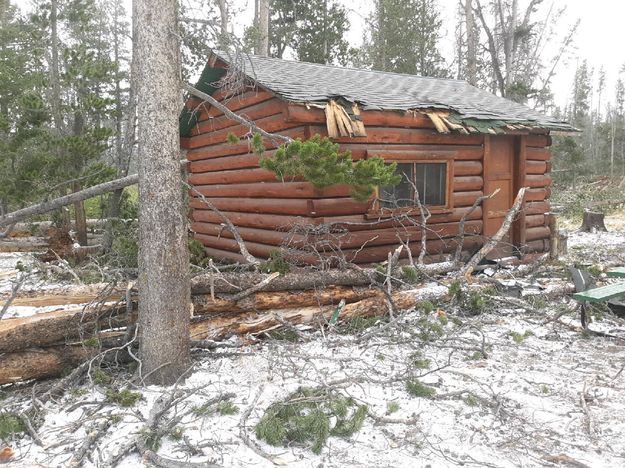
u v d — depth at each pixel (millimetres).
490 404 4152
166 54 4473
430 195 8867
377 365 5047
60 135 14289
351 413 3998
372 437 3707
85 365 4660
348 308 6152
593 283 6398
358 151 7898
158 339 4570
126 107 15695
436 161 8773
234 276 5688
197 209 11312
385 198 8297
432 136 8742
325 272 6250
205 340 5352
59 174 12820
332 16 23234
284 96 6957
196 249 9211
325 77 9555
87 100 13383
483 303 6719
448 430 3801
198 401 4211
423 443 3615
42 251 13750
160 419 3883
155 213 4504
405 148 8453
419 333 5895
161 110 4457
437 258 9008
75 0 15727
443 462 3379
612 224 18625
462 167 9203
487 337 5922
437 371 4922
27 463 3412
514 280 7988
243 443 3584
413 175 8594
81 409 4176
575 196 24891
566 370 4980
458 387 4555
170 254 4562
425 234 7980
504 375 4828
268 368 4859
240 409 4070
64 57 13836
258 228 8977
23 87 16562
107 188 7344
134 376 4637
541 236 10617
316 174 5328
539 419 3971
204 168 10836
